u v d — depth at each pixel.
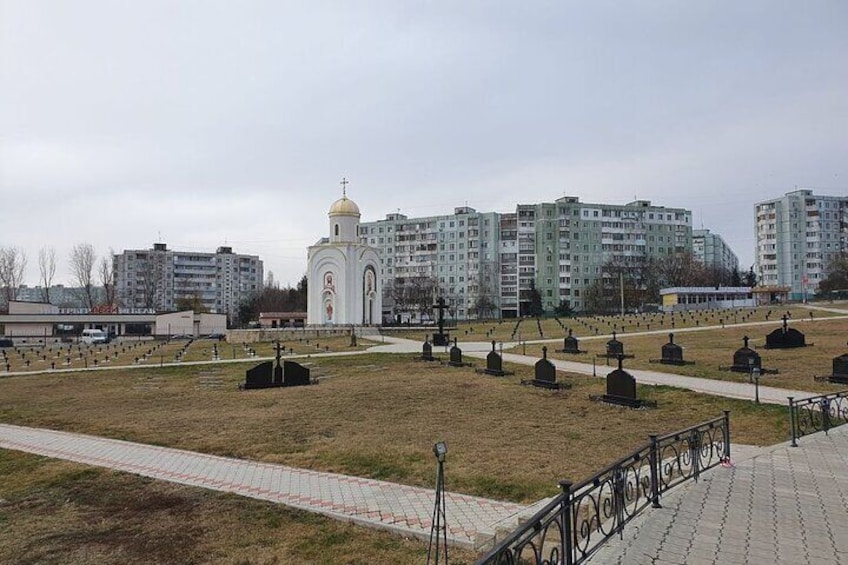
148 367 37.09
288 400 22.70
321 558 8.89
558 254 111.50
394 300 116.31
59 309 95.50
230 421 18.91
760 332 43.16
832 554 7.57
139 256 136.25
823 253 115.12
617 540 8.05
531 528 6.18
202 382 29.50
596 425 17.19
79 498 11.84
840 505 9.42
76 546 9.47
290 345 51.44
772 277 120.00
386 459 14.05
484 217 116.62
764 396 20.39
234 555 9.05
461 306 116.69
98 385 29.84
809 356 29.08
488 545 9.00
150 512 10.91
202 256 141.75
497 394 22.39
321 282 73.75
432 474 12.86
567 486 6.95
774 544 7.90
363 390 24.25
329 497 11.50
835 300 82.50
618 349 32.56
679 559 7.45
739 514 9.04
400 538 9.59
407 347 46.31
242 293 149.38
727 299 89.38
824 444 13.65
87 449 15.85
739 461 12.11
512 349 41.06
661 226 117.06
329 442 15.80
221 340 69.38
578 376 26.11
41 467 14.23
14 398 26.19
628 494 9.52
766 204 121.62
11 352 56.22
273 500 11.36
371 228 126.31
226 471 13.45
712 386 22.50
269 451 15.10
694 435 10.95
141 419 19.80
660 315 65.44
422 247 121.25
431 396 22.36
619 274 100.44
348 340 55.66
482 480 12.34
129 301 130.50
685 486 10.41
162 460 14.50
